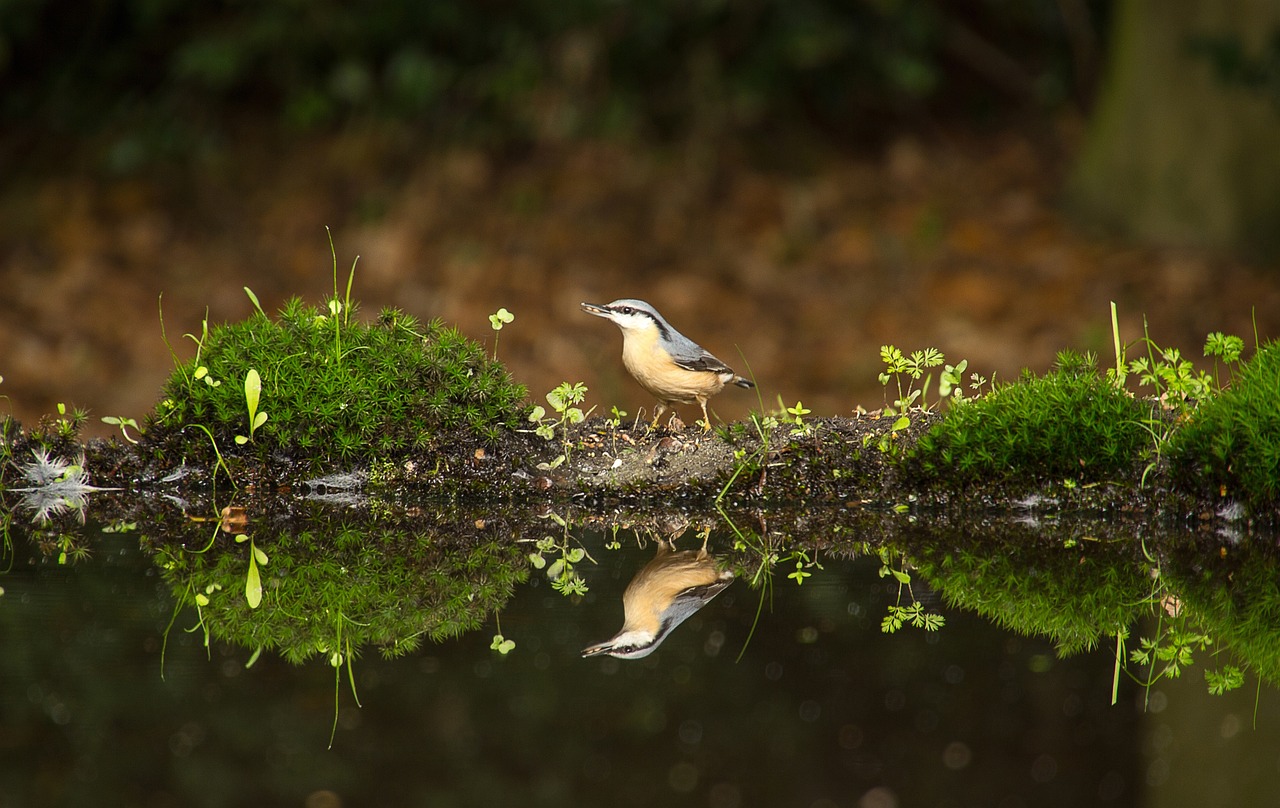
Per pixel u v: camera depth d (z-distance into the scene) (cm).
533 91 2456
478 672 638
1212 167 2155
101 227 2339
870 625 719
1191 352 1866
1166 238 2197
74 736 546
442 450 1012
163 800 482
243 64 2486
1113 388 995
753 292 2136
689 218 2353
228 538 905
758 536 932
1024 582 817
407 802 481
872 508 997
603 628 713
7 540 891
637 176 2439
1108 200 2270
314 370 1005
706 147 2472
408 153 2514
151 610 738
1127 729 569
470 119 2527
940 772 514
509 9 2516
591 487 1012
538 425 1045
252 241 2327
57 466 1012
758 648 679
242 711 580
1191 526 941
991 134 2673
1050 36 2703
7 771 508
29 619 715
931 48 2694
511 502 1005
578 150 2497
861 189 2473
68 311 2050
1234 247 2145
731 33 2519
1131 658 673
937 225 2316
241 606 752
